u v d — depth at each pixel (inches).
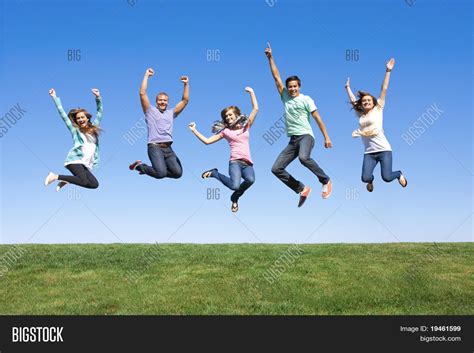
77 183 342.3
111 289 384.5
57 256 497.0
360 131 359.3
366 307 348.5
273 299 362.6
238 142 352.8
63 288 387.2
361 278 407.8
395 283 395.9
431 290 379.9
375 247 546.6
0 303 355.6
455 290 379.6
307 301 356.5
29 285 395.5
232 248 540.7
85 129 354.9
